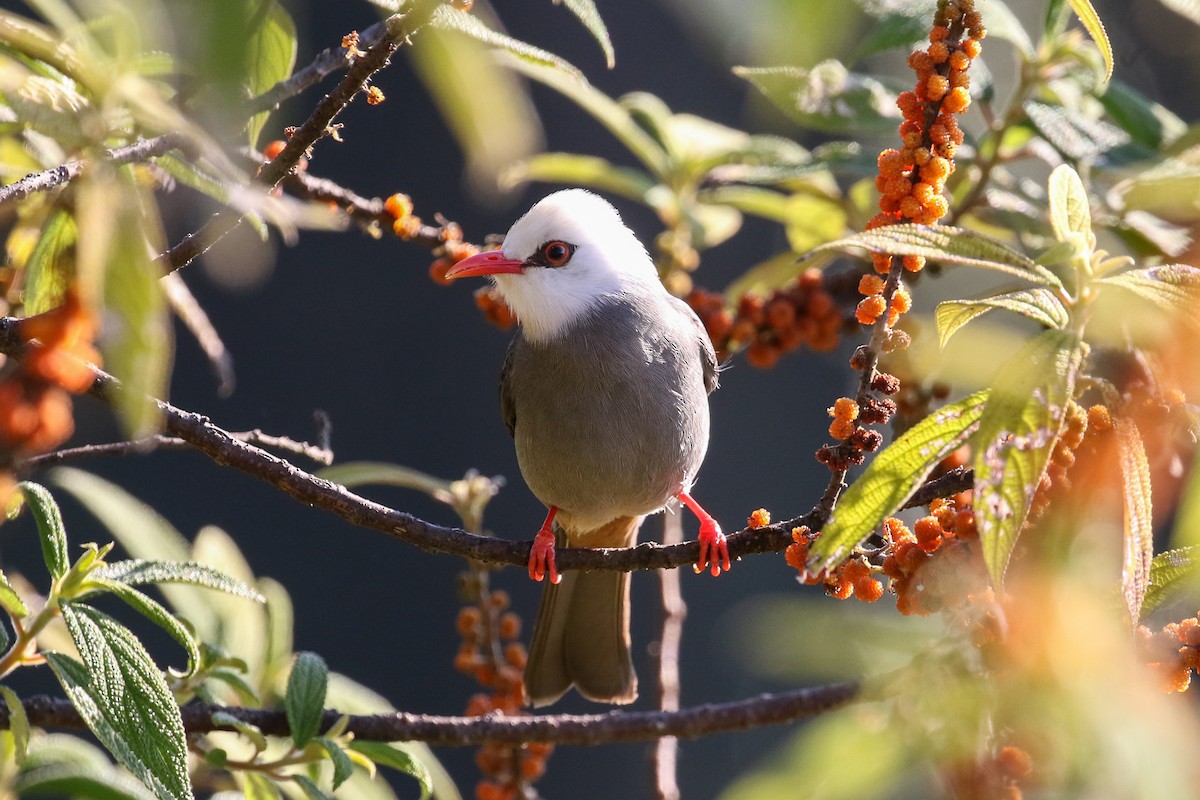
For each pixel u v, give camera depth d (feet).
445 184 74.54
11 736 23.08
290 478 23.21
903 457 17.12
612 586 33.78
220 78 7.52
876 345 19.61
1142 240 30.01
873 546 24.36
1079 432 17.42
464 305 76.74
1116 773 13.15
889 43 24.64
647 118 37.81
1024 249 33.30
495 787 29.17
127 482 69.15
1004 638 14.80
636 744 75.25
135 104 12.46
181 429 22.76
